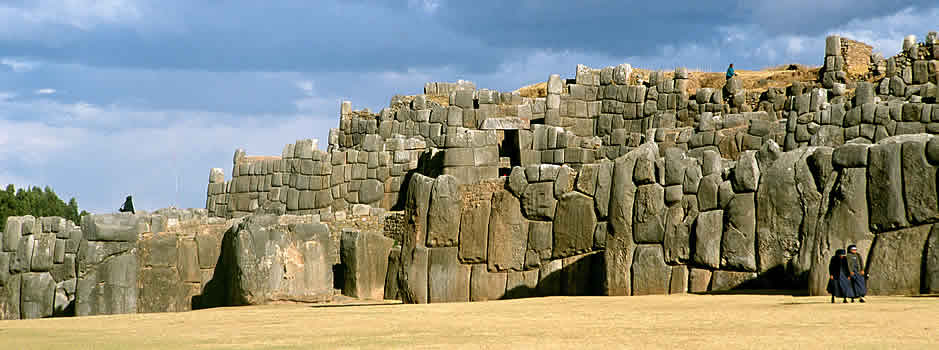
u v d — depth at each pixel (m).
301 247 30.80
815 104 32.84
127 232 33.41
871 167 19.56
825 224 19.83
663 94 43.03
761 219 21.31
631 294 22.94
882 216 19.23
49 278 34.50
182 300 33.16
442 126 45.53
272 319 18.61
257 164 44.53
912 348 10.52
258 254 30.20
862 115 30.48
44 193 69.19
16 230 35.59
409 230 27.27
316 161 43.22
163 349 12.36
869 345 10.86
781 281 20.89
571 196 24.80
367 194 41.84
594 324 14.75
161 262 33.31
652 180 23.30
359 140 47.38
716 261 21.81
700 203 22.45
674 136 36.06
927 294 18.22
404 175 41.41
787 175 21.08
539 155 38.97
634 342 11.79
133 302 33.03
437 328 14.81
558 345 11.67
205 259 33.31
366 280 31.44
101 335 15.32
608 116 43.62
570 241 24.61
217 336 14.47
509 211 25.78
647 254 22.86
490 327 14.73
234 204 44.66
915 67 39.47
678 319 15.12
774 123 33.03
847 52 42.69
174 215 40.75
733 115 35.31
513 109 45.00
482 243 25.94
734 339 11.80
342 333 14.38
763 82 47.53
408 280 26.75
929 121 29.03
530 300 22.80
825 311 15.39
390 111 46.97
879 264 18.97
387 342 12.63
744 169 21.80
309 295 30.41
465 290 25.89
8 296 35.31
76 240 34.16
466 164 37.19
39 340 14.45
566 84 45.88
